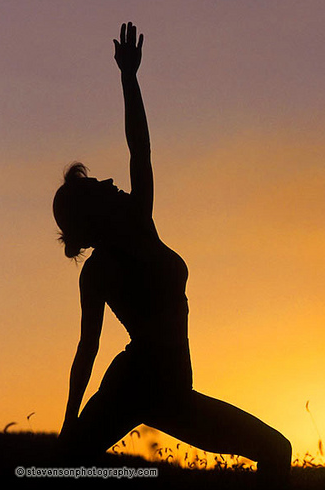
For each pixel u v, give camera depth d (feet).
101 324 19.97
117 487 21.84
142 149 20.11
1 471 21.39
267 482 18.63
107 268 19.39
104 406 18.94
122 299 19.22
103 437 19.12
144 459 27.09
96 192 19.88
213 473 25.54
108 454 26.55
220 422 18.81
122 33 20.86
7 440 27.66
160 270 19.11
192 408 18.85
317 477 27.73
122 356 19.13
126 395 18.85
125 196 20.02
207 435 18.90
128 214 19.65
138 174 19.98
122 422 19.04
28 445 26.78
